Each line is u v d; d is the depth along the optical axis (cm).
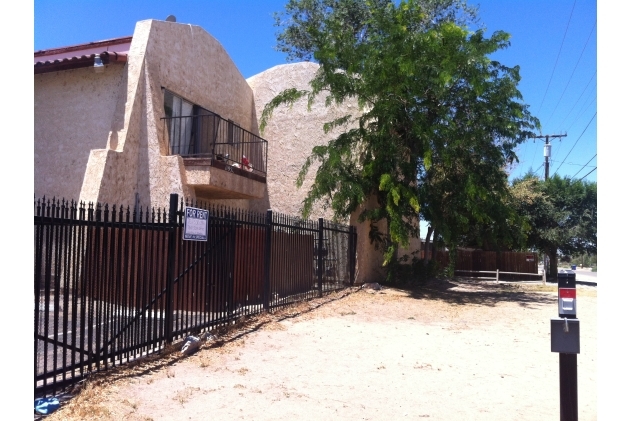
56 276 524
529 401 601
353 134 1577
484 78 1498
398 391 621
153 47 1380
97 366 584
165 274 721
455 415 548
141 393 554
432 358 790
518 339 960
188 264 766
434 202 1562
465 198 1521
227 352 743
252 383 618
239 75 1794
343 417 528
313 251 1328
